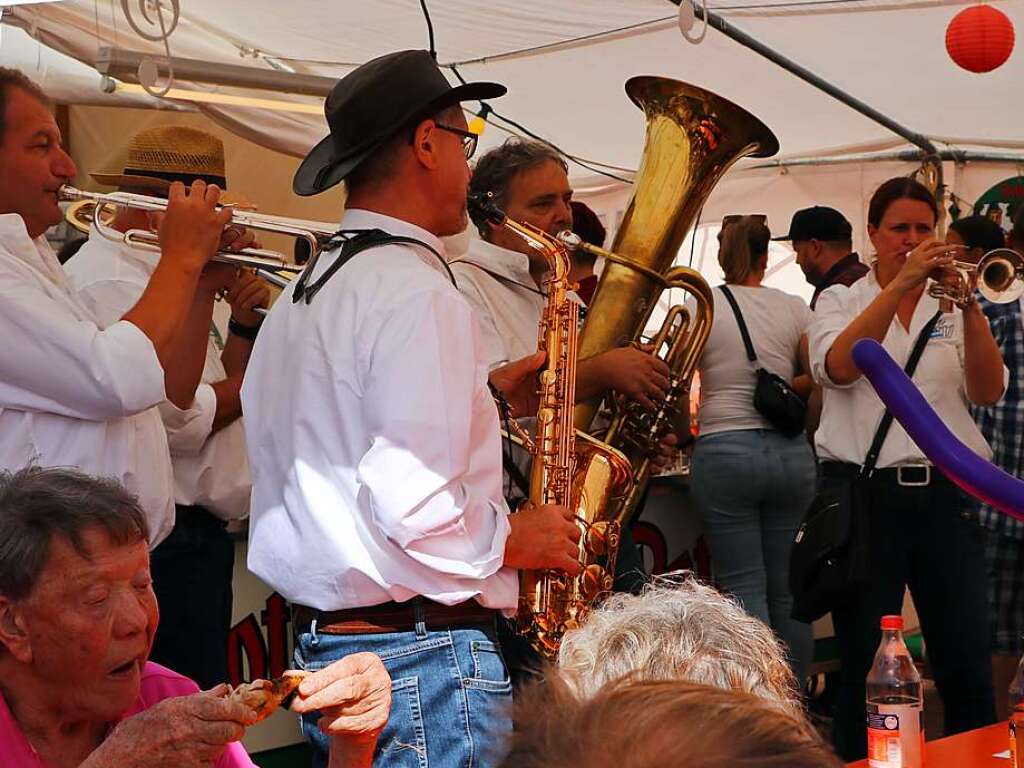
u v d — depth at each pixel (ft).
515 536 8.13
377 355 7.30
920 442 5.27
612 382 11.07
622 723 2.19
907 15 17.79
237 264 8.96
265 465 7.93
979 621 12.84
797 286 31.60
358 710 5.40
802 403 14.67
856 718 13.03
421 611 7.48
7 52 18.69
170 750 4.90
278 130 20.20
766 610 14.70
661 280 11.60
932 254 12.27
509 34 18.67
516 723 2.41
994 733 8.07
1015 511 5.13
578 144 25.48
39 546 5.26
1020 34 18.67
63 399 7.93
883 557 12.86
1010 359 14.76
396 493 7.04
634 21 17.90
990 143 25.48
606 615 4.97
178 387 9.59
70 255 12.62
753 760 2.08
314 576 7.48
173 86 14.03
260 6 17.21
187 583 10.39
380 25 18.12
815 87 21.47
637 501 11.87
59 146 8.62
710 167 11.69
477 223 11.70
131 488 8.50
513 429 9.58
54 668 5.33
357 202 8.07
